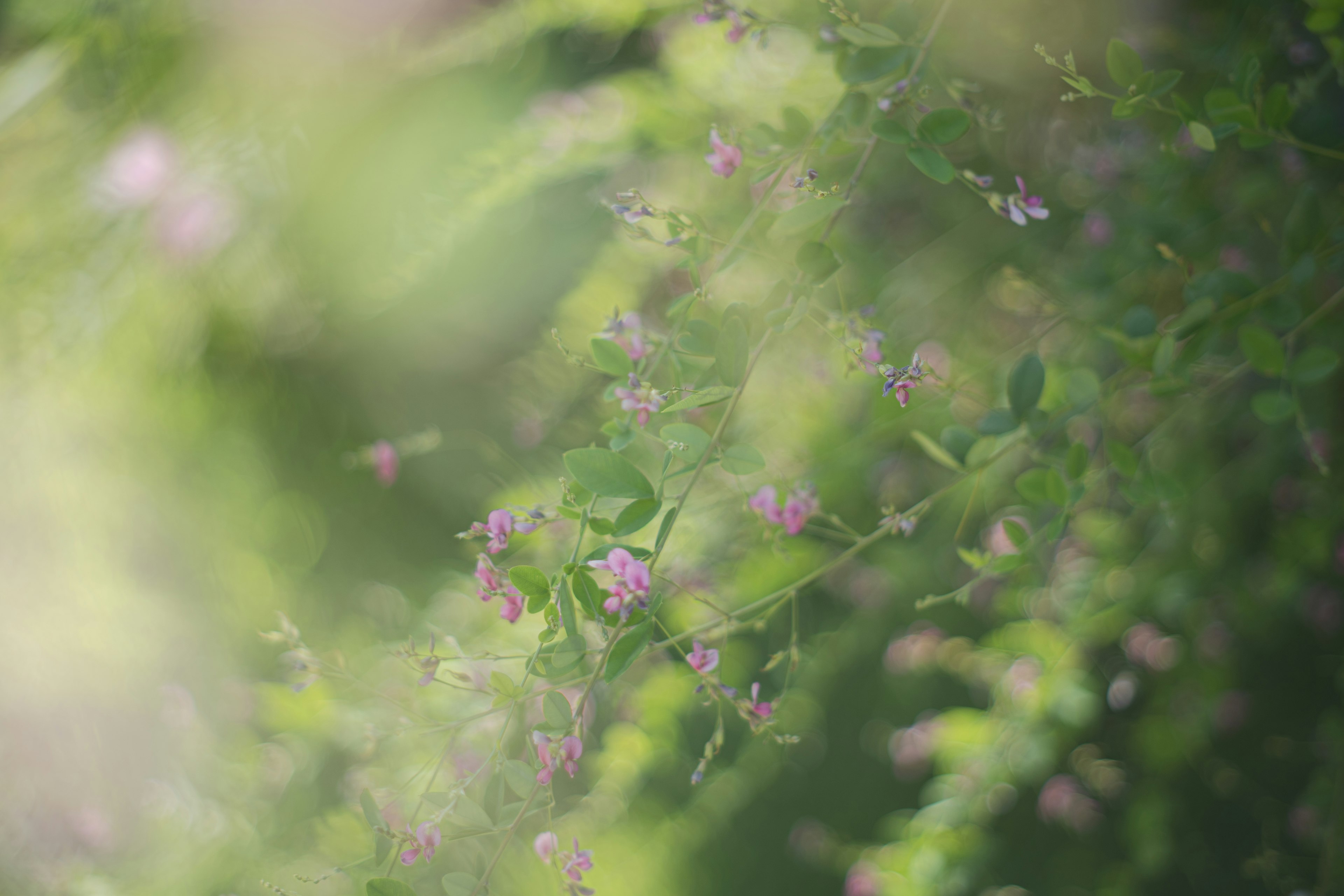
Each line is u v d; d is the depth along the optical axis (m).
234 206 1.32
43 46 1.40
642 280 1.33
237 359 1.47
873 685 1.46
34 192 1.34
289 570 1.53
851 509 1.32
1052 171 1.32
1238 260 1.04
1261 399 0.92
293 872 1.09
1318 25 0.91
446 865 1.05
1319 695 1.29
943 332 1.29
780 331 0.87
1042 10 1.22
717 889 1.33
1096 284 1.06
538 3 1.25
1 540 1.26
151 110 1.37
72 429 1.31
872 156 1.23
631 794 1.15
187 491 1.46
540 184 1.28
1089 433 1.16
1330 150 0.90
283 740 1.24
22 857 1.19
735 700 0.87
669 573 1.10
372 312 1.41
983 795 1.06
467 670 1.01
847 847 1.29
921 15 0.96
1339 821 0.99
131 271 1.32
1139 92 0.88
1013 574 1.13
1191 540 1.12
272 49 1.34
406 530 1.56
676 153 1.31
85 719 1.29
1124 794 1.27
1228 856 1.27
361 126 1.37
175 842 1.19
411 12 1.37
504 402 1.49
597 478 0.85
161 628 1.40
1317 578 1.20
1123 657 1.30
